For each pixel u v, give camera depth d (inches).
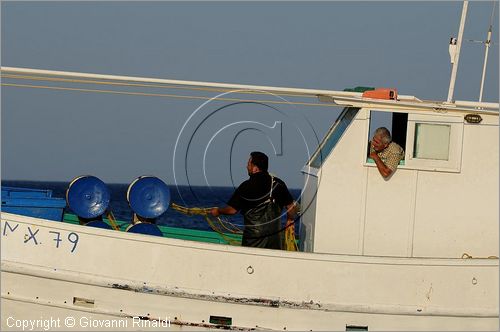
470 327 1121.4
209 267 1108.5
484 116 1151.6
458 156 1149.7
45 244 1120.8
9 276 1123.3
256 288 1107.3
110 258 1113.4
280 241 1153.4
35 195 1365.7
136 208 1177.4
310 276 1107.3
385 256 1117.1
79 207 1192.2
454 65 1190.3
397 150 1145.4
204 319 1110.4
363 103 1148.5
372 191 1152.8
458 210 1153.4
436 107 1146.7
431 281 1114.7
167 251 1110.4
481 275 1120.2
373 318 1111.0
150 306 1110.4
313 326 1109.1
